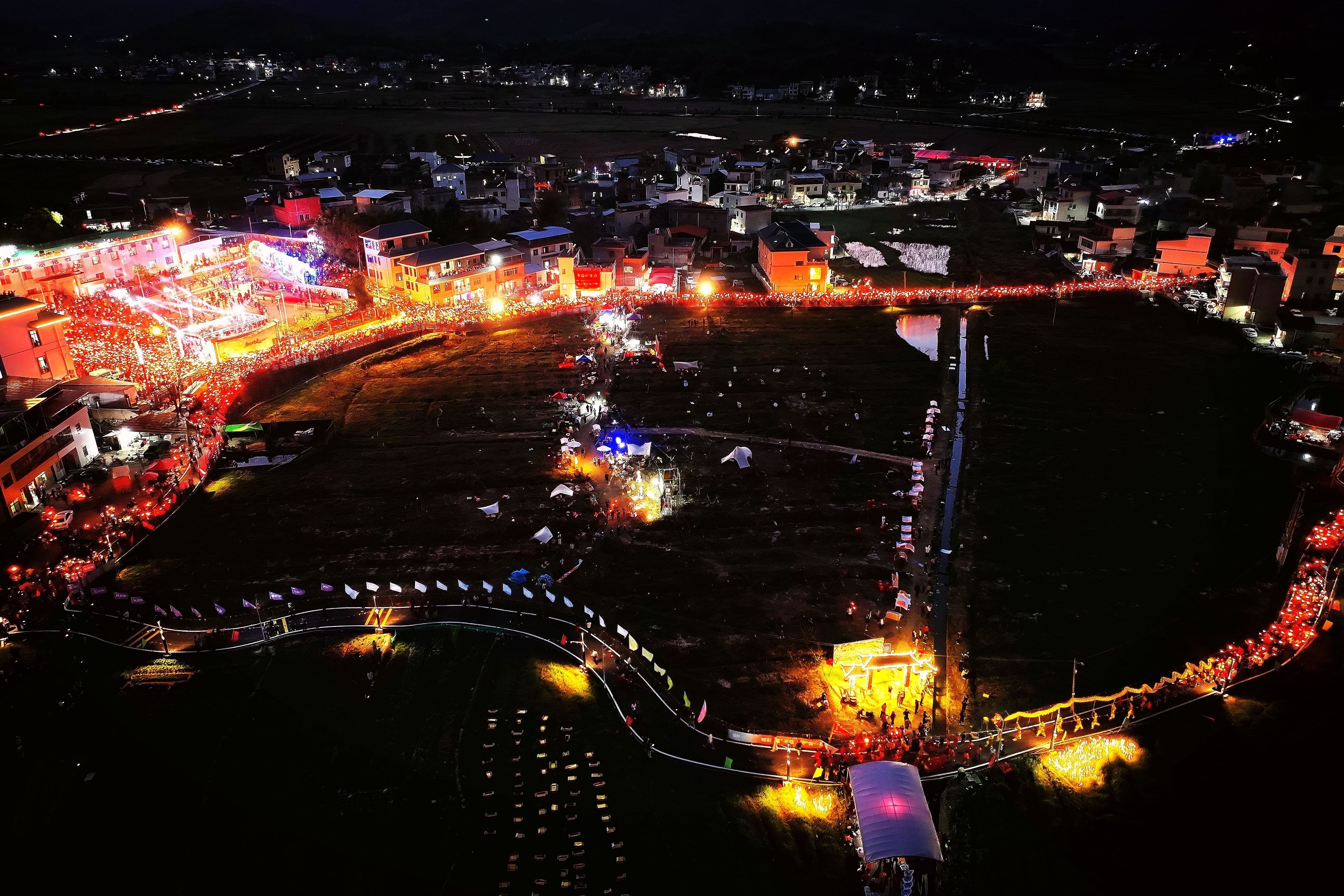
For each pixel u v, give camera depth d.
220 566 65.19
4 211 163.50
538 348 111.38
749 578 63.06
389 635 57.72
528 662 55.19
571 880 41.00
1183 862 41.09
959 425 88.38
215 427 85.44
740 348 111.12
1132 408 91.75
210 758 47.97
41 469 73.62
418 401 95.38
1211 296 124.44
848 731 49.25
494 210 177.88
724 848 42.56
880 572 63.66
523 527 69.69
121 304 117.50
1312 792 44.31
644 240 162.12
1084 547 66.56
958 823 43.50
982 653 55.47
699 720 49.97
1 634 57.19
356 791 45.94
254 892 40.38
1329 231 147.12
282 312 119.56
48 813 44.56
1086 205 177.50
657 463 80.06
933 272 148.62
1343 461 74.69
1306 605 58.06
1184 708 50.16
